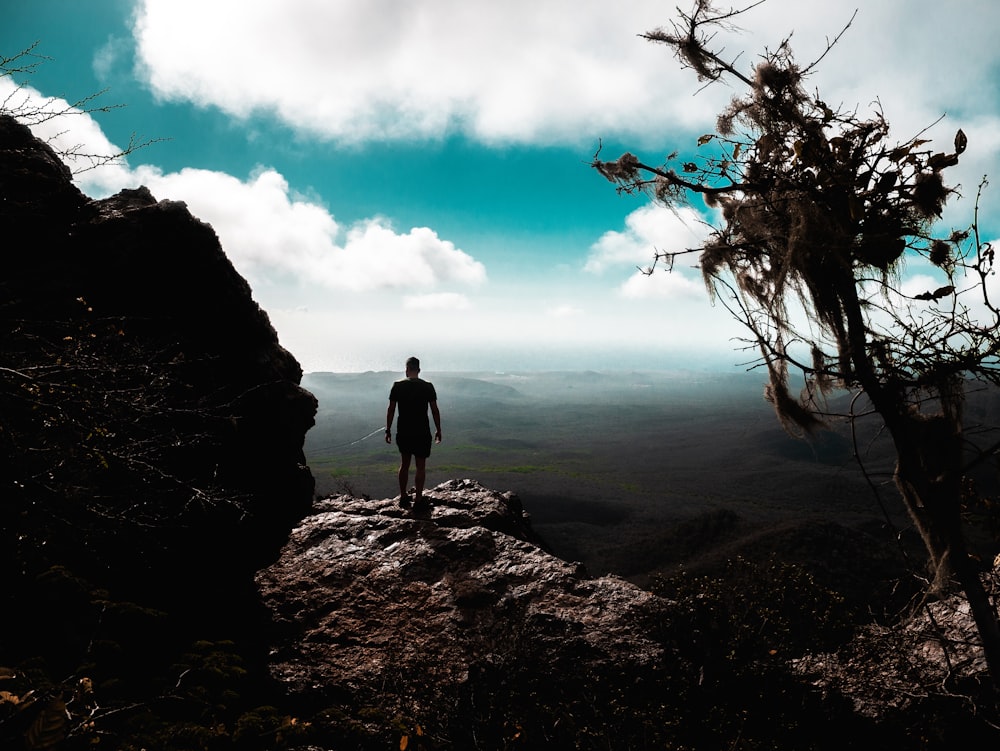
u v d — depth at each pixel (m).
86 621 3.22
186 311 4.89
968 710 2.91
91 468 3.19
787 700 4.25
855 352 1.92
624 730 4.01
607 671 4.47
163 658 3.68
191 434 4.25
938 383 1.81
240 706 3.95
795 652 4.58
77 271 4.35
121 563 3.64
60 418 2.80
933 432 1.89
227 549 4.97
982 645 1.93
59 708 1.67
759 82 1.99
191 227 5.02
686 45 2.05
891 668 3.54
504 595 5.54
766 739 4.00
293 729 2.61
